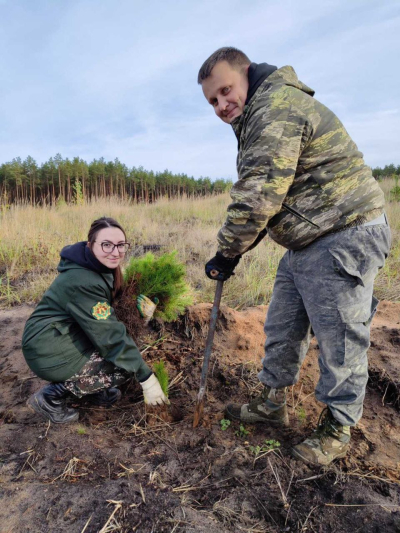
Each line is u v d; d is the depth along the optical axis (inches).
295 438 88.9
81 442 86.1
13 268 216.4
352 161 70.4
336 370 74.3
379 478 77.3
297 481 76.4
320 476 77.4
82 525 65.4
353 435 91.0
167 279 107.4
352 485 74.9
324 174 69.4
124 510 67.9
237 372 117.0
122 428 93.4
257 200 67.8
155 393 92.0
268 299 178.1
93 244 86.1
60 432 89.5
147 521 66.0
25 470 78.5
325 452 79.4
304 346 87.7
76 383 90.7
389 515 67.8
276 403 91.1
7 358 129.5
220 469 79.6
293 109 66.5
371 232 70.1
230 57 71.1
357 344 73.7
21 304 174.1
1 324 151.3
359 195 69.9
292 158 66.4
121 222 346.3
